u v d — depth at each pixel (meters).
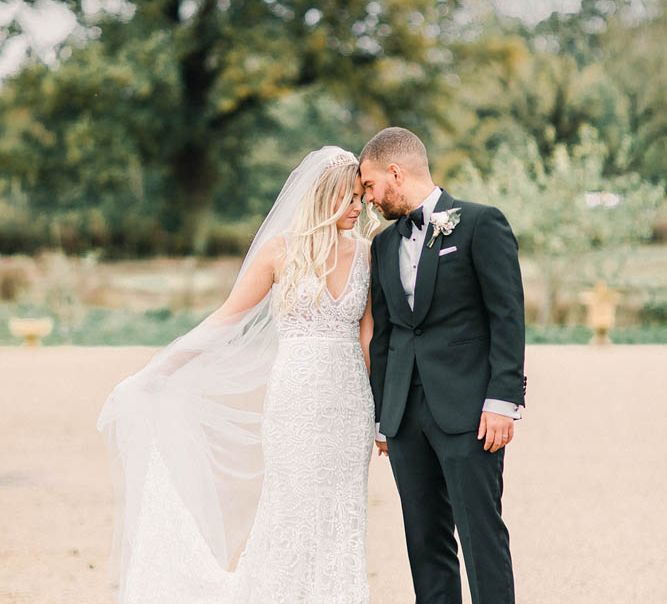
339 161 3.59
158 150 25.97
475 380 3.34
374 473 6.38
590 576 4.22
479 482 3.30
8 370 12.09
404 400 3.41
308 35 24.41
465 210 3.39
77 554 4.59
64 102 24.30
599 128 24.31
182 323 18.95
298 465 3.47
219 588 3.59
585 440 7.42
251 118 28.80
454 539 3.55
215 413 3.79
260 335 3.77
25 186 28.00
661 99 24.36
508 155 18.67
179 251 28.16
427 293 3.37
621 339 16.23
